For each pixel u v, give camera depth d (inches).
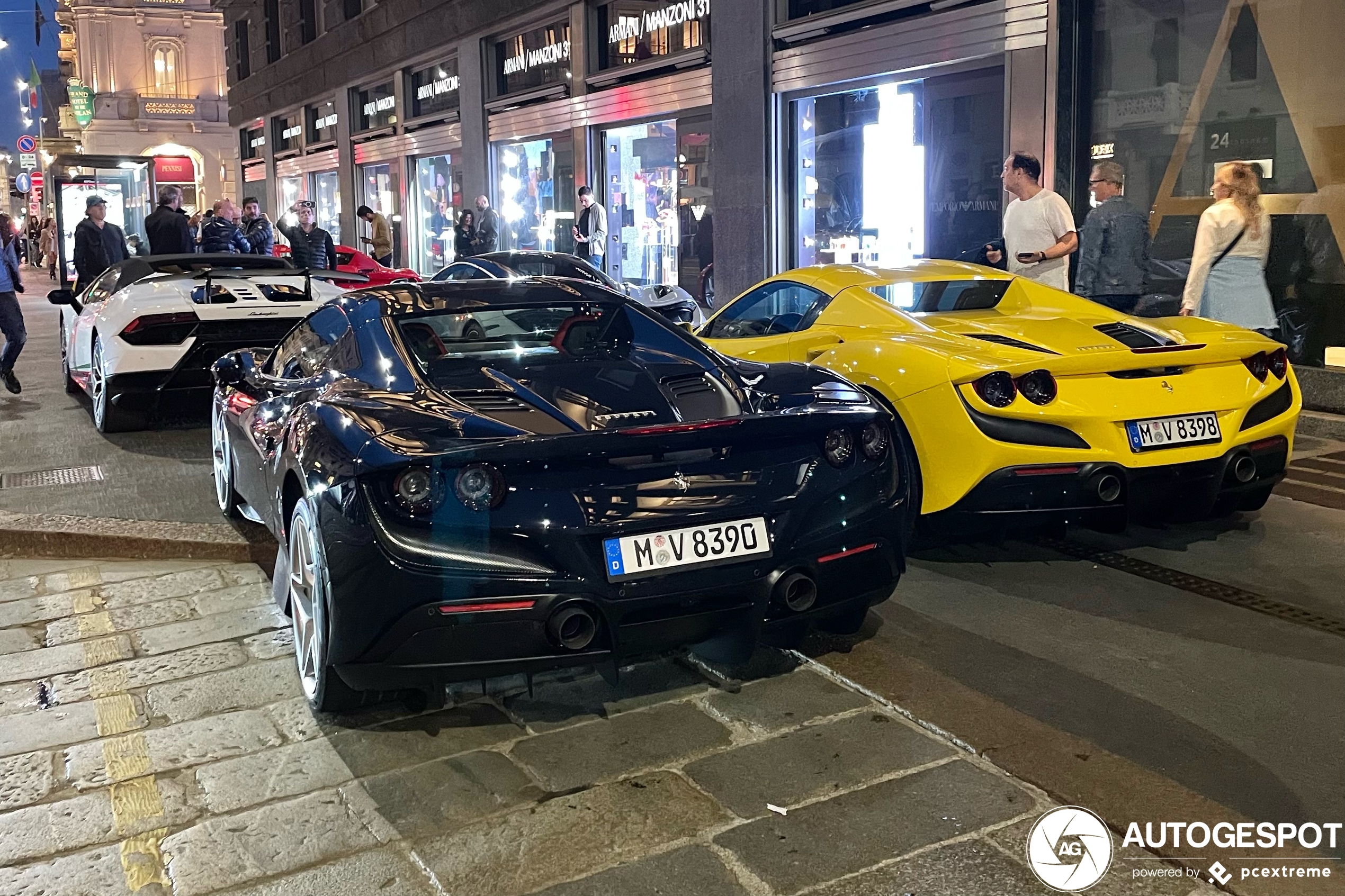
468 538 111.0
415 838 101.1
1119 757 113.6
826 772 111.3
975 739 118.0
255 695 133.0
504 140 723.4
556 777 111.7
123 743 121.3
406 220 882.1
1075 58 353.7
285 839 101.5
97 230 466.3
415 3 805.2
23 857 99.4
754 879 93.3
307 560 128.7
